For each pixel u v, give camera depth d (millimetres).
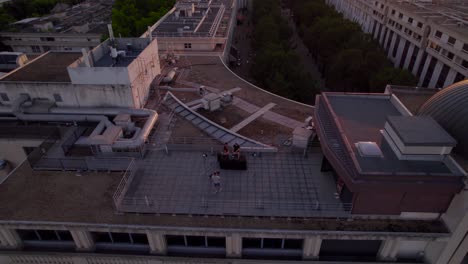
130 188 27562
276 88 58031
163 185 27984
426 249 25344
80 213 25188
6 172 37406
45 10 126312
